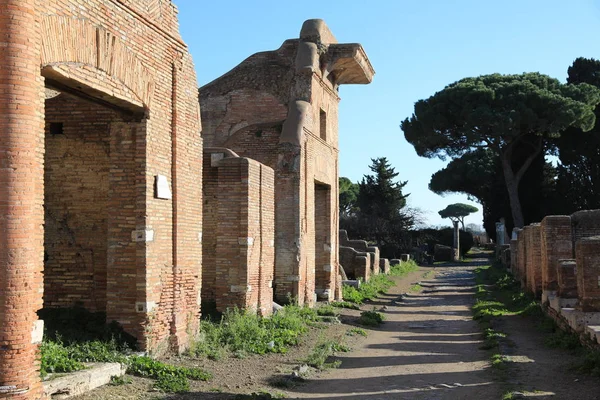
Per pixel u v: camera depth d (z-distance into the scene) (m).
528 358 13.55
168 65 12.35
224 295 16.97
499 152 50.50
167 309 12.17
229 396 9.93
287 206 21.50
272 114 23.66
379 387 11.44
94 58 9.80
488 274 41.69
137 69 11.11
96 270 12.23
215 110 24.06
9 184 7.76
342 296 27.02
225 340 14.23
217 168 17.89
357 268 34.22
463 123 48.56
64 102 12.51
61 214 12.42
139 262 11.39
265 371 12.18
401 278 42.25
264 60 24.02
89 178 12.40
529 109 46.00
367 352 15.30
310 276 22.72
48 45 8.68
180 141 12.66
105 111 12.40
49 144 12.54
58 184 12.48
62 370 9.32
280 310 19.17
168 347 12.23
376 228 61.88
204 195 17.95
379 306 26.06
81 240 12.33
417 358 14.44
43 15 8.57
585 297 14.70
